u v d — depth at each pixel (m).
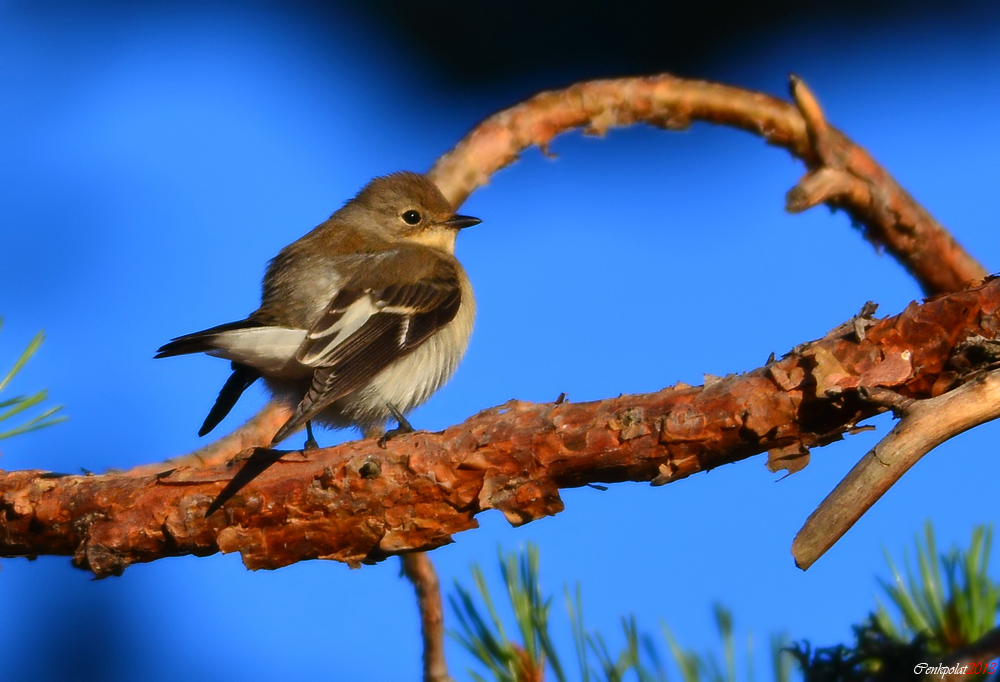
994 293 5.25
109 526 6.54
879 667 4.42
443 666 7.01
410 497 6.18
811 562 4.65
